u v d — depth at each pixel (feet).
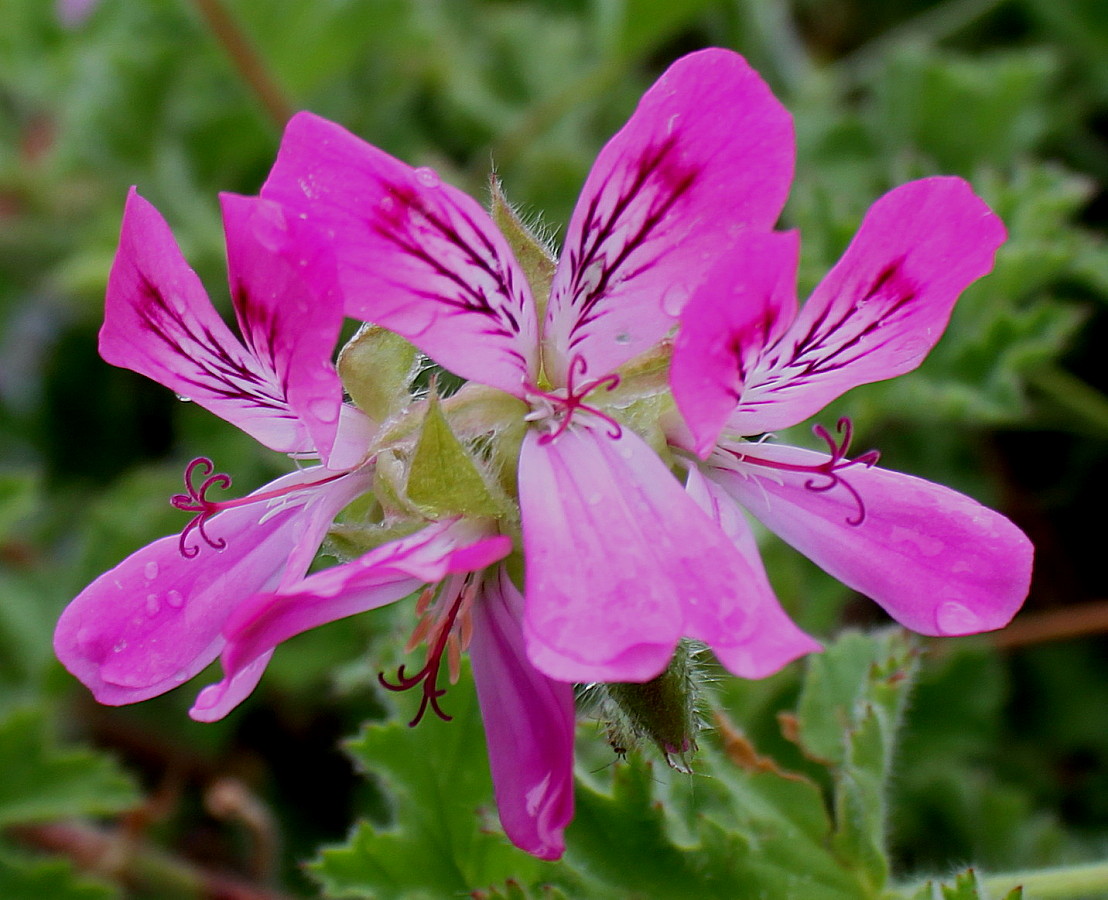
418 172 0.66
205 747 1.01
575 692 0.72
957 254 0.67
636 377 0.68
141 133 1.20
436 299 0.66
